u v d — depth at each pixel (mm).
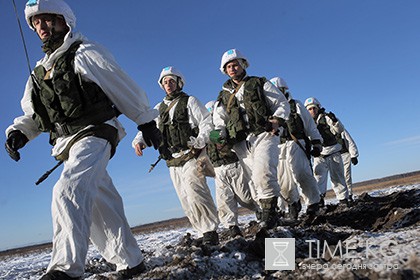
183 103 5445
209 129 5328
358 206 8031
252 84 5316
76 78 3070
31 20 3238
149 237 12367
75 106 3033
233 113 5441
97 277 3385
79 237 2832
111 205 3240
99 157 3033
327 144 9438
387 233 3543
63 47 3127
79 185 2887
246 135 5406
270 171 5086
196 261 3330
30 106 3410
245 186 6043
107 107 3156
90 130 3082
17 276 6164
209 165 5199
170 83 5594
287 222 6477
